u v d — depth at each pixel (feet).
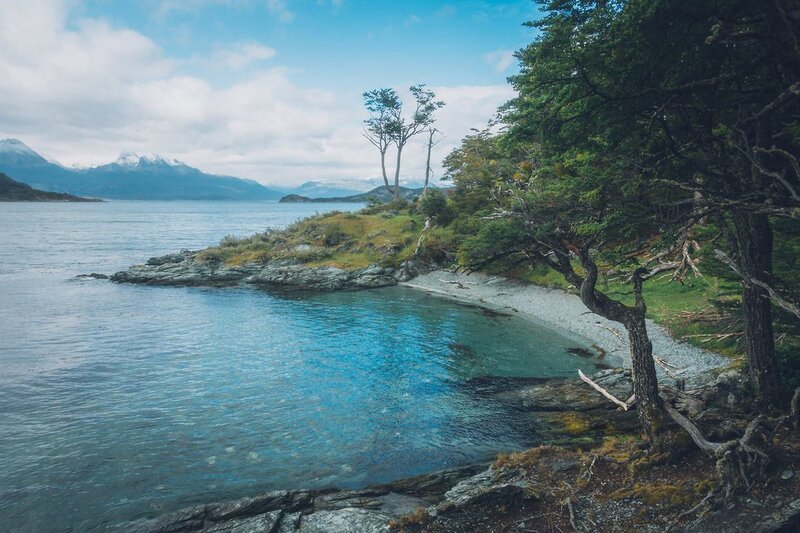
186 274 178.40
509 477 41.19
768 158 40.57
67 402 67.31
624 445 45.78
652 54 36.88
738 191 41.78
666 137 43.55
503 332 107.04
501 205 120.67
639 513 34.06
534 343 97.71
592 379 68.80
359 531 35.73
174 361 86.48
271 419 61.67
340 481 46.98
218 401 67.82
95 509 42.29
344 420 61.26
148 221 605.73
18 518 40.91
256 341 100.01
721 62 38.22
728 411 46.19
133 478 47.50
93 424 60.08
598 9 34.96
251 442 55.31
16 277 180.75
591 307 45.83
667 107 40.14
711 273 59.31
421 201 214.28
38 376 77.92
